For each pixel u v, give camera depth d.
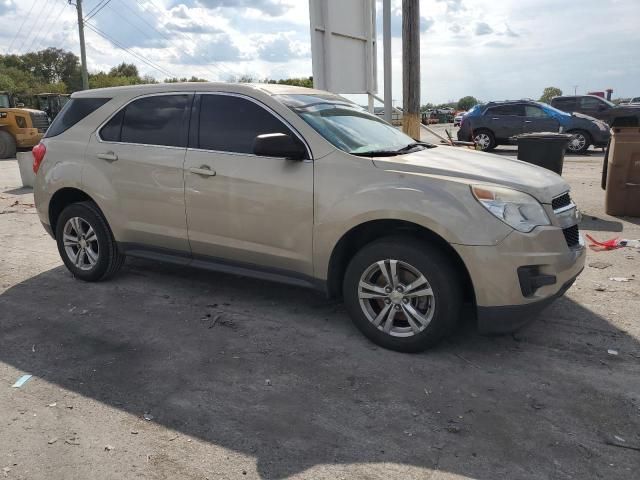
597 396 3.36
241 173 4.33
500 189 3.66
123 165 4.96
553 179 4.12
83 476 2.71
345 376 3.64
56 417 3.21
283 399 3.38
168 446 2.94
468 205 3.59
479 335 4.22
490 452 2.86
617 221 7.80
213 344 4.15
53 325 4.52
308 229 4.09
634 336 4.16
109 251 5.31
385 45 9.78
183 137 4.70
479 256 3.54
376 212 3.78
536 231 3.62
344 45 10.28
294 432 3.05
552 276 3.68
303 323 4.50
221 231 4.51
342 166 3.99
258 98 4.41
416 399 3.36
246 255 4.45
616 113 19.59
